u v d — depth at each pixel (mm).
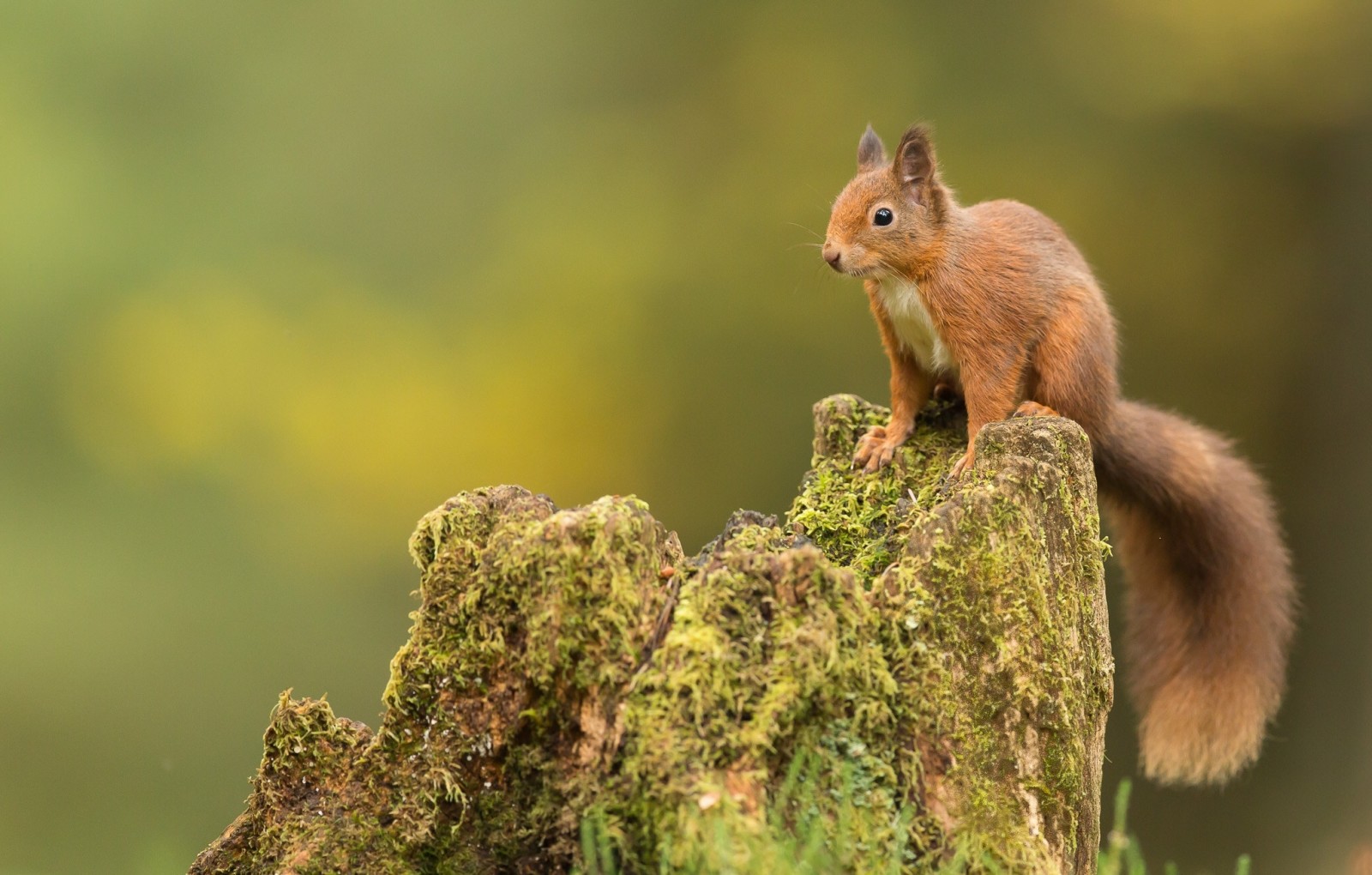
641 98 20516
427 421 20016
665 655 4391
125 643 18922
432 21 21734
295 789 4793
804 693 4355
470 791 4602
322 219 21438
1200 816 14898
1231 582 7043
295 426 20422
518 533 4645
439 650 4672
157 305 20672
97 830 17234
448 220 21266
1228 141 16859
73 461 20422
